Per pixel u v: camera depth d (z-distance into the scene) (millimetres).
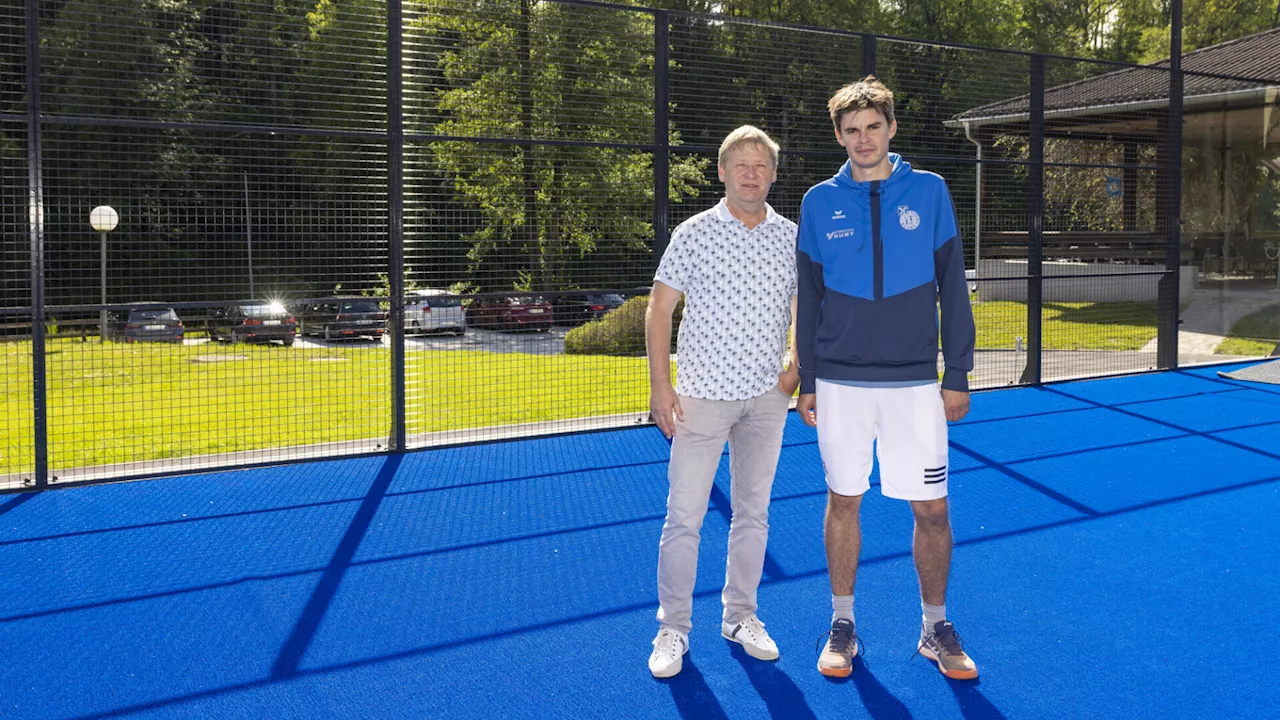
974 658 3416
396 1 6801
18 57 12750
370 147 9086
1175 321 10898
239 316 10609
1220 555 4512
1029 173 9680
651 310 3326
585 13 10023
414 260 9117
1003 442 7074
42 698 3119
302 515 5312
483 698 3127
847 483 3303
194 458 6574
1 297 16359
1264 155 14688
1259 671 3275
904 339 3207
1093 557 4504
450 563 4492
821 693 3160
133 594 4078
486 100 9172
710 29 10445
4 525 5121
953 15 36906
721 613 3889
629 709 3051
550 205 9695
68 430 9047
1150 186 15711
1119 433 7387
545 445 7215
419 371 12062
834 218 3238
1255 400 8867
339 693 3162
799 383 3506
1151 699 3082
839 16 32281
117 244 15547
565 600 4016
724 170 3309
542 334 10180
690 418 3342
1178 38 10367
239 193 14289
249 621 3783
